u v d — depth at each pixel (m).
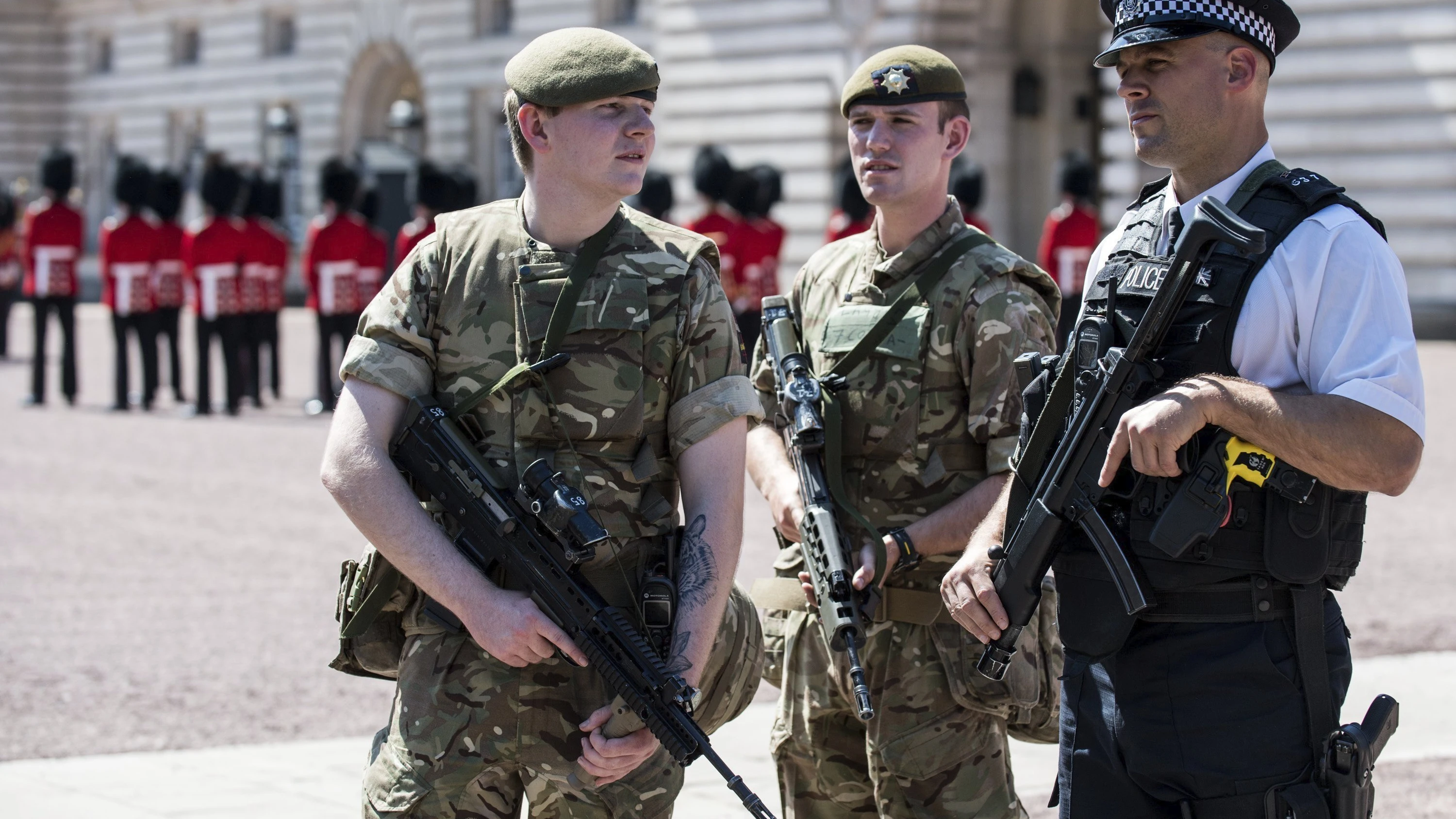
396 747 9.07
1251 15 8.77
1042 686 11.05
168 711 18.34
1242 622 8.62
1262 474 8.41
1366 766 8.46
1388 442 8.27
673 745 8.48
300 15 102.19
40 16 117.25
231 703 18.73
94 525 29.50
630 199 51.09
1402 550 26.97
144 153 112.69
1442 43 55.81
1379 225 8.69
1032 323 10.88
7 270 68.06
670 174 75.38
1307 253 8.53
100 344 74.62
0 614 22.86
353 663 9.63
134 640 21.48
